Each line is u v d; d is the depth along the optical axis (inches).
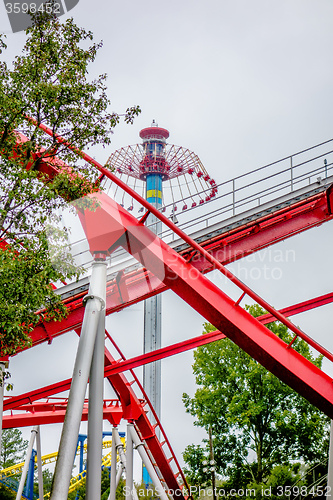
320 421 1434.5
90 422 534.6
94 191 496.1
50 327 695.7
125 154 2341.3
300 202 743.7
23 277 422.3
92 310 561.9
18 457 3139.8
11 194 422.3
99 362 551.8
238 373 1454.2
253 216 730.2
